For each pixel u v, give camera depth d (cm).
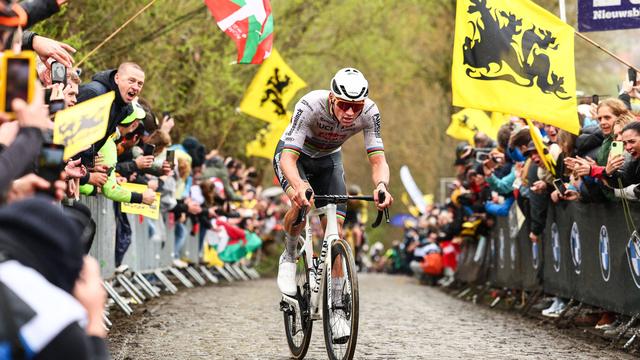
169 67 2211
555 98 1159
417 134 4653
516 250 1543
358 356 918
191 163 1916
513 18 1170
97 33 1877
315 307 870
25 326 266
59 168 367
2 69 370
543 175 1308
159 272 1742
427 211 2725
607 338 1057
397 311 1464
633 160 980
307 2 2864
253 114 2081
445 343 1029
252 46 1336
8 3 438
